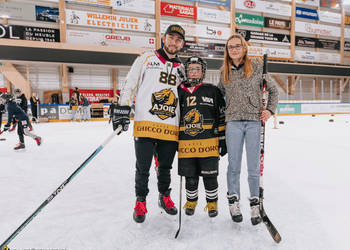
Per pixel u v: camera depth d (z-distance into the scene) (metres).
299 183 2.47
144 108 1.61
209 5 15.17
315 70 16.52
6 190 2.26
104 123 10.78
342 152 4.12
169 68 1.65
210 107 1.64
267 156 3.81
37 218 1.67
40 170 2.98
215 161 1.62
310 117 13.99
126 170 2.98
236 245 1.33
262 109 1.57
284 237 1.42
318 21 18.16
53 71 12.60
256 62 1.61
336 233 1.47
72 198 2.05
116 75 13.89
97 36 12.65
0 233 1.48
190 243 1.35
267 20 16.50
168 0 14.09
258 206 1.57
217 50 15.35
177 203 1.96
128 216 1.71
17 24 11.29
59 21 11.98
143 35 13.76
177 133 1.68
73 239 1.39
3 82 11.76
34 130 7.74
